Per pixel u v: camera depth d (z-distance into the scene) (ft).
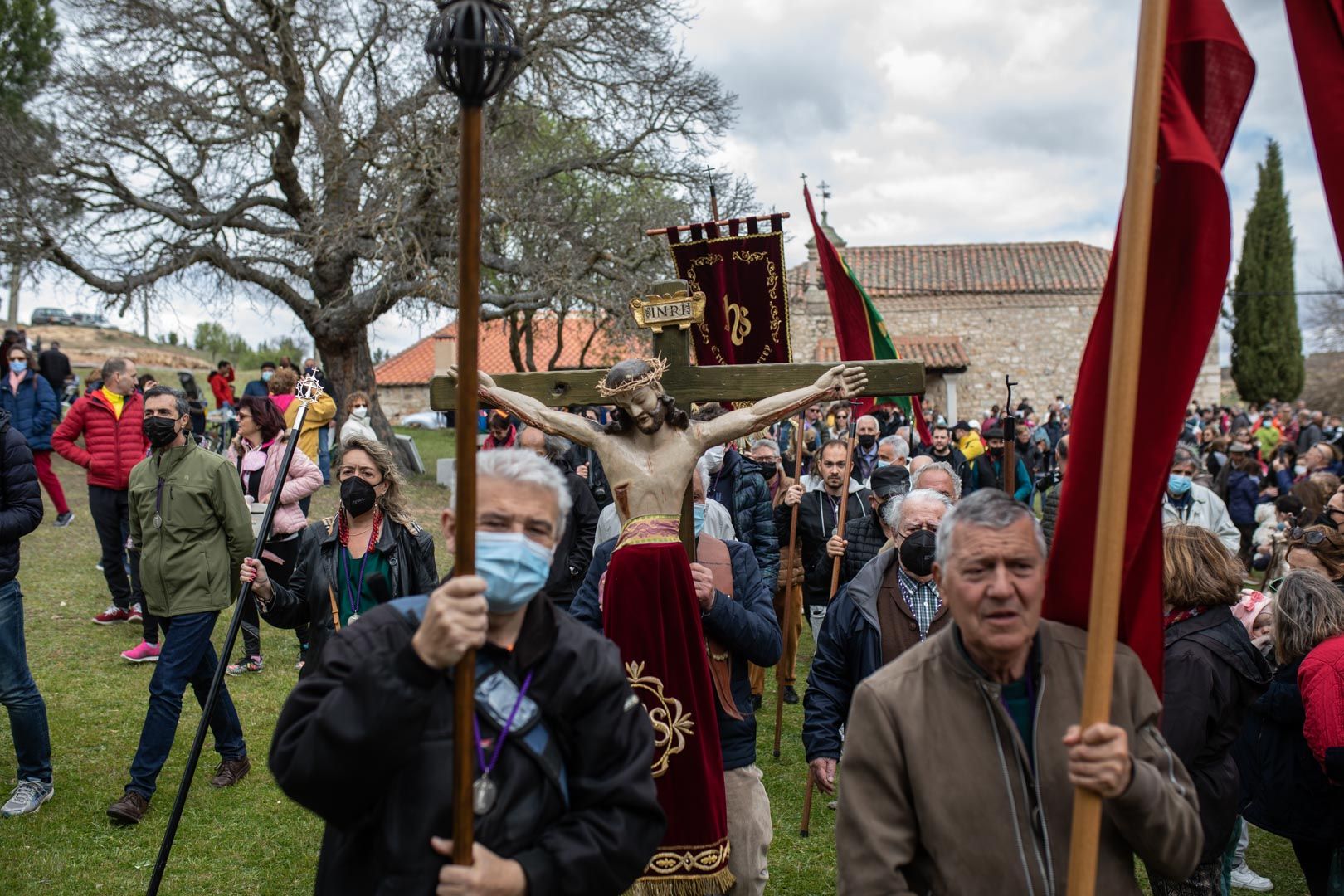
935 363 100.32
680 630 11.14
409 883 6.28
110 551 26.21
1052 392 102.53
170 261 61.52
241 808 16.56
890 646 12.80
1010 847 6.88
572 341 122.83
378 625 6.75
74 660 23.47
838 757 12.53
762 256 13.83
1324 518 14.32
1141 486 7.28
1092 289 101.91
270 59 62.03
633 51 65.26
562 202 65.62
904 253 109.91
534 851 6.46
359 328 65.31
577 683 6.82
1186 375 7.10
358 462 13.96
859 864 7.03
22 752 15.98
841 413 43.04
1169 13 6.95
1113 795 6.17
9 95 95.30
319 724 6.05
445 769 6.43
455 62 5.61
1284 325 137.69
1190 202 6.98
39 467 36.78
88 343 143.84
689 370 12.29
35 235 58.03
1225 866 13.24
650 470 11.53
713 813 10.94
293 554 22.95
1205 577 10.52
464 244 5.80
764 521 20.26
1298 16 7.27
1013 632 6.82
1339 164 7.14
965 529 6.97
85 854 14.85
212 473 16.37
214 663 17.26
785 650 19.72
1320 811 11.69
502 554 6.40
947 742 7.06
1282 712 11.83
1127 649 7.32
